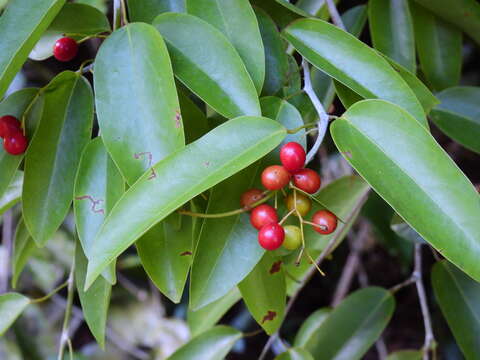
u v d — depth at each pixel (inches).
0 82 8.8
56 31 10.6
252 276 10.6
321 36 9.8
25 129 10.3
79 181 9.4
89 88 10.1
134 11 10.2
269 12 10.4
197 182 8.2
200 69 9.2
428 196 8.4
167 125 8.6
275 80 10.2
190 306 9.2
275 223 8.9
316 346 13.6
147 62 8.9
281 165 9.5
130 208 8.2
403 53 12.3
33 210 9.8
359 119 8.9
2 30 8.9
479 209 8.2
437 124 12.4
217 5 9.7
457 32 13.1
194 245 9.8
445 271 12.9
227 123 8.6
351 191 12.9
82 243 9.2
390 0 12.4
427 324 13.7
